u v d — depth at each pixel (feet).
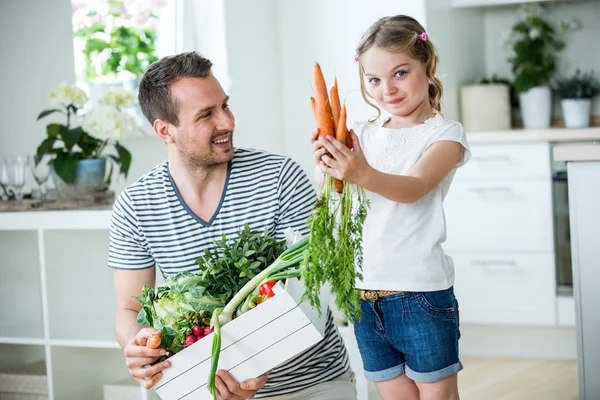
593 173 8.41
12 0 10.71
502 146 12.39
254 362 5.42
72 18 11.14
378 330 6.37
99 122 9.55
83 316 9.41
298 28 13.50
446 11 13.15
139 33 12.13
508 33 14.60
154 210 6.49
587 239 8.50
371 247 6.26
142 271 6.64
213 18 12.39
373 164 6.35
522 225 12.39
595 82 14.24
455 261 12.75
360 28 12.95
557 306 12.30
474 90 13.44
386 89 6.15
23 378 9.33
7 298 9.89
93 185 9.66
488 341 12.98
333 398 6.31
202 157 6.29
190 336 5.46
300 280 5.53
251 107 12.91
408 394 6.50
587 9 14.29
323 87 5.05
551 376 11.66
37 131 10.84
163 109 6.26
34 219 9.05
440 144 6.07
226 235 6.48
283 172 6.56
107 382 9.55
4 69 10.65
